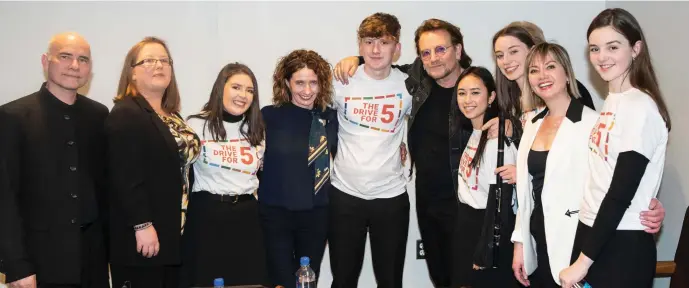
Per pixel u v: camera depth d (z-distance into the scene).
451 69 2.94
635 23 2.15
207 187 2.86
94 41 3.46
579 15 3.94
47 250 2.51
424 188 3.10
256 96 2.89
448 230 3.05
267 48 3.63
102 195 2.74
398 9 3.73
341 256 3.07
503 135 2.65
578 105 2.40
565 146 2.37
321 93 2.96
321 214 3.04
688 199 3.29
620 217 2.07
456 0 3.79
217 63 3.59
